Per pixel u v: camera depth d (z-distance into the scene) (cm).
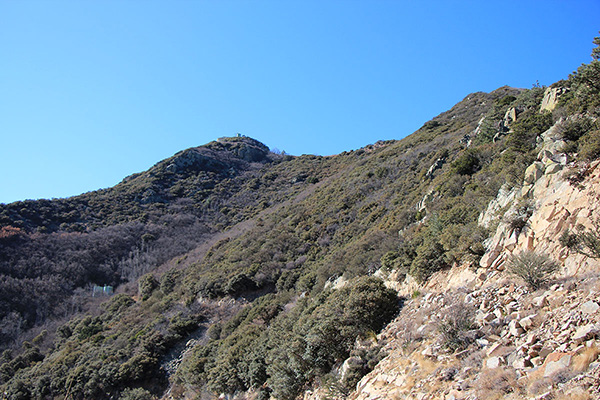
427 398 845
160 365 2947
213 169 9788
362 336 1484
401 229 2648
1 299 4272
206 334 3142
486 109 5291
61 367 3095
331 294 1989
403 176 4172
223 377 2203
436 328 1102
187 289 3850
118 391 2744
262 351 2052
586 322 739
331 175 7381
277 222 4981
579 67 1806
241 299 3438
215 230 6738
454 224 1795
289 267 3506
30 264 4978
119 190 8269
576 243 1007
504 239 1283
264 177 9125
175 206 7750
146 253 5822
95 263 5416
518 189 1455
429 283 1553
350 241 3353
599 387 582
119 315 3966
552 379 652
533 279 1012
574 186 1109
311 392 1512
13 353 3709
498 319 955
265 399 1831
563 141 1376
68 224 6431
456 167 2656
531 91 3045
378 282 1669
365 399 1060
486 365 812
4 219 5866
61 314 4412
